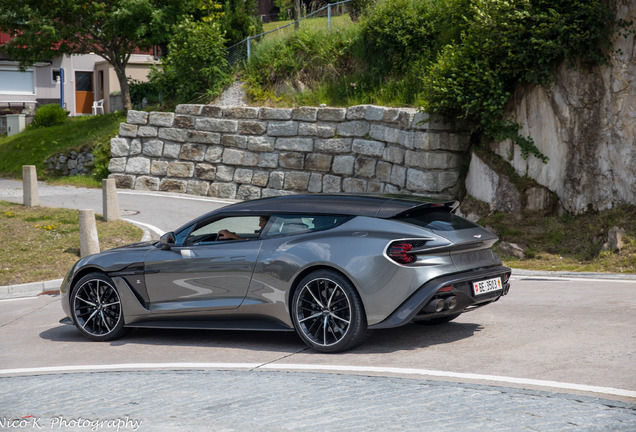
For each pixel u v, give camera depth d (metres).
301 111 18.31
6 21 25.19
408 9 18.55
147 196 20.20
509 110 13.56
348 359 5.48
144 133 21.42
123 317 6.86
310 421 3.94
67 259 12.47
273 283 5.95
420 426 3.74
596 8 11.82
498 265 6.08
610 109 11.91
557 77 12.68
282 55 21.33
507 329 6.31
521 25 12.65
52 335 7.51
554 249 11.77
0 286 11.12
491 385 4.48
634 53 11.56
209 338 6.77
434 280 5.41
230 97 21.48
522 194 13.11
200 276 6.38
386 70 19.08
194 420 4.07
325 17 22.14
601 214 11.87
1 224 14.49
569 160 12.54
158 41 24.52
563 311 7.08
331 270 5.66
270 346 6.20
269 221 6.22
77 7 24.34
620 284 8.95
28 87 36.97
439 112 14.59
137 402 4.56
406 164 15.38
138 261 6.76
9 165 26.30
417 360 5.31
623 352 5.22
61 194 20.55
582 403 4.00
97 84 37.97
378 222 5.68
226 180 19.98
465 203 14.15
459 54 14.10
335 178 17.53
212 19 22.86
